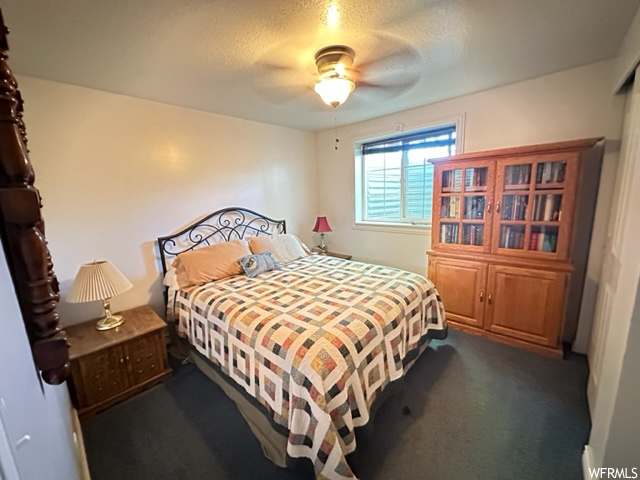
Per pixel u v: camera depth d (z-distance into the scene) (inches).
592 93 83.9
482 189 98.8
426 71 83.4
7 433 19.6
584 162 87.1
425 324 87.0
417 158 133.5
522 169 90.8
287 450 51.6
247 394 64.7
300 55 70.1
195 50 66.1
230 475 55.5
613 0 52.9
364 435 54.8
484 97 102.7
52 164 80.2
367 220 156.0
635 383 41.9
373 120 135.6
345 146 149.8
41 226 28.5
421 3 52.6
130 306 97.4
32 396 24.6
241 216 128.4
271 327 62.5
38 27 54.3
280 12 53.6
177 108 105.0
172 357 96.0
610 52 75.7
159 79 81.1
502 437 61.5
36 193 25.1
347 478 46.3
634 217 47.6
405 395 75.1
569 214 83.4
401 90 98.5
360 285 85.4
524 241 92.6
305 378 51.3
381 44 67.0
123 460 59.2
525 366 85.6
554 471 53.8
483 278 101.0
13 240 24.8
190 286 93.1
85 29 56.1
